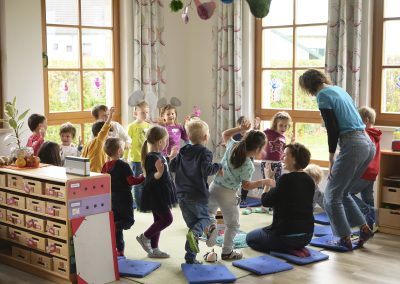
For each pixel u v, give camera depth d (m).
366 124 4.86
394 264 4.07
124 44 6.31
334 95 4.24
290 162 4.25
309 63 5.89
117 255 4.15
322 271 3.91
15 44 5.36
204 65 6.68
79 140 5.37
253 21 6.23
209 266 3.95
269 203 4.27
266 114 6.28
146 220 5.30
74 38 5.96
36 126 4.97
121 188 4.10
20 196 4.00
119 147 4.14
